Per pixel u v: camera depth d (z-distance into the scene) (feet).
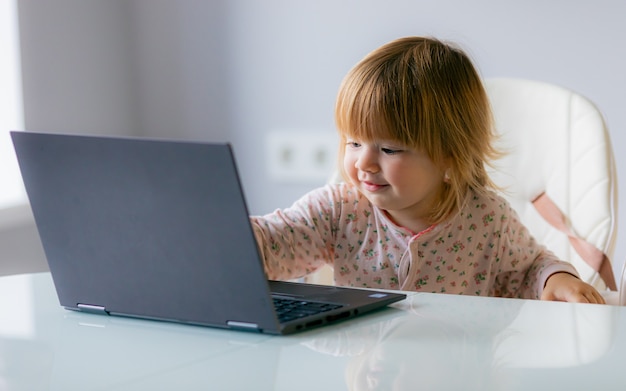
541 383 2.47
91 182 3.18
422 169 4.77
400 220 5.04
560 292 4.55
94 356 2.82
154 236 3.11
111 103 9.80
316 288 3.77
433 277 5.07
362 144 4.79
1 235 8.43
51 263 3.48
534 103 6.04
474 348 2.85
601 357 2.74
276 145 9.42
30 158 3.30
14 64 8.65
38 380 2.58
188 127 9.89
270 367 2.64
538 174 5.99
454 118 4.90
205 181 2.89
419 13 8.52
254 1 9.36
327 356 2.76
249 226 2.86
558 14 7.91
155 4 9.87
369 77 4.75
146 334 3.10
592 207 5.73
